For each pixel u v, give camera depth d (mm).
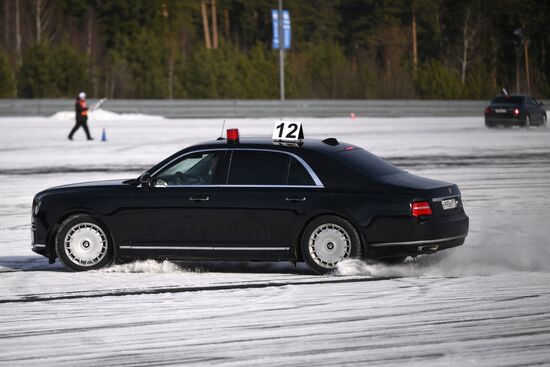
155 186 29703
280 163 29016
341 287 26578
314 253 28406
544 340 20516
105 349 20453
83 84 191625
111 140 93875
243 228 28703
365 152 30500
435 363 18906
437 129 112562
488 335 21016
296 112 144750
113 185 30266
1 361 19656
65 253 30094
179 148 82688
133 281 28312
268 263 31406
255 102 142125
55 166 68500
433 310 23516
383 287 26469
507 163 68562
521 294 25234
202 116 140125
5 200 50469
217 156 29547
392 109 150750
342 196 28094
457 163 68562
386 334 21266
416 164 67812
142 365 19156
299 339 20938
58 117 133875
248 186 28922
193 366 19000
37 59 189000
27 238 38031
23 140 95125
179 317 23297
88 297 26016
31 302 25469
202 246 29094
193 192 29156
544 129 113438
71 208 30062
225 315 23438
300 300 24984
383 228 27703
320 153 28969
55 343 21031
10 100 134750
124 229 29703
